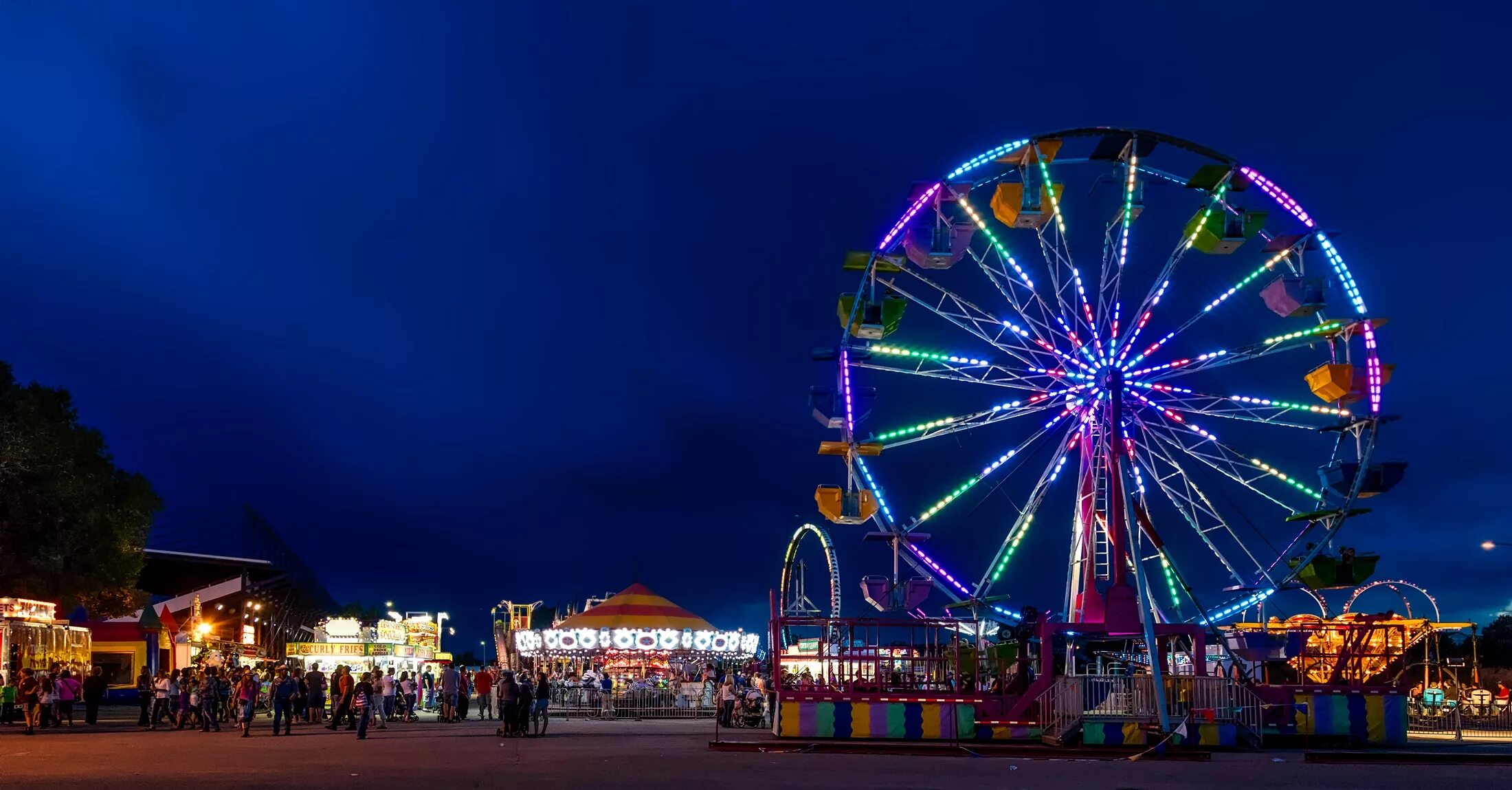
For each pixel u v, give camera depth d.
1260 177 35.41
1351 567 33.91
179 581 88.50
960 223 35.25
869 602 33.94
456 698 45.94
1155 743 26.88
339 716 37.69
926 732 28.44
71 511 47.47
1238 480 35.16
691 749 27.14
